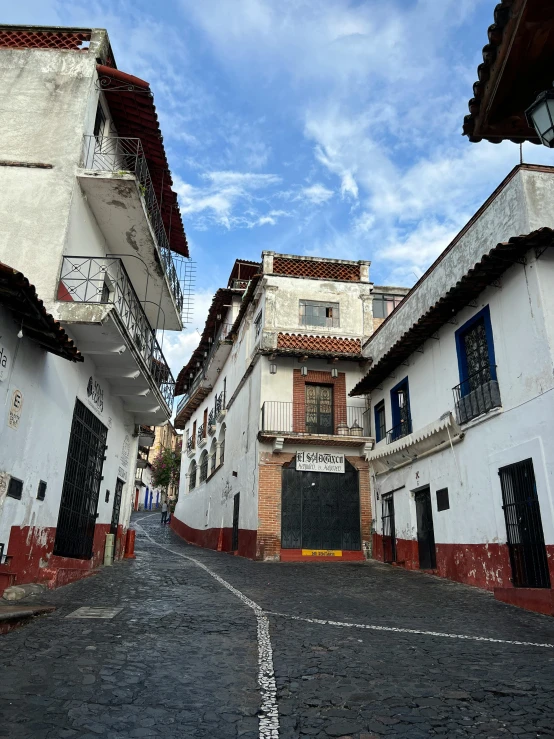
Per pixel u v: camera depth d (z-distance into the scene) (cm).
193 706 423
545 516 956
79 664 509
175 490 5384
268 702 439
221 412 2573
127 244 1314
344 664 553
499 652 613
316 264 2211
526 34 504
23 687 440
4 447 809
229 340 2550
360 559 1831
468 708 433
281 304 2080
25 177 1059
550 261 1030
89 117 1136
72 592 911
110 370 1298
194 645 605
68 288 1035
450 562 1294
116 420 1502
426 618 823
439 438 1367
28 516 900
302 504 1870
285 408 1948
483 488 1170
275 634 679
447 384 1357
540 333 1005
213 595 969
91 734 363
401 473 1650
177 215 1616
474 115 618
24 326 841
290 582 1209
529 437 1020
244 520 1988
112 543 1423
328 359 2008
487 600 996
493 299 1166
